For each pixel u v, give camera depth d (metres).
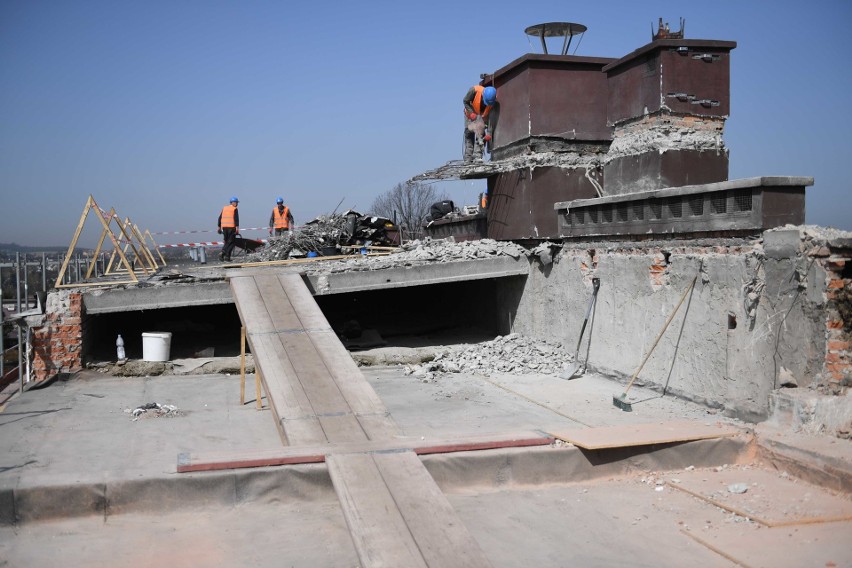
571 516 8.60
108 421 11.88
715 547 7.59
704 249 12.02
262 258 21.39
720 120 15.86
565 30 19.73
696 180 15.49
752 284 10.81
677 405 12.32
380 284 16.89
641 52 15.91
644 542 7.88
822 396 9.75
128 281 16.73
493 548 7.80
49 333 15.23
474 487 9.36
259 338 12.77
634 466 9.78
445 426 11.61
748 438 9.93
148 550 7.69
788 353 10.28
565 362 16.03
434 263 17.19
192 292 15.91
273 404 10.45
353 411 10.27
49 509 8.21
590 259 15.59
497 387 14.59
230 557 7.56
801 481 9.15
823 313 9.75
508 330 19.11
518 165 18.25
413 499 7.70
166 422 11.84
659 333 13.16
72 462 9.53
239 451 9.02
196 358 16.59
